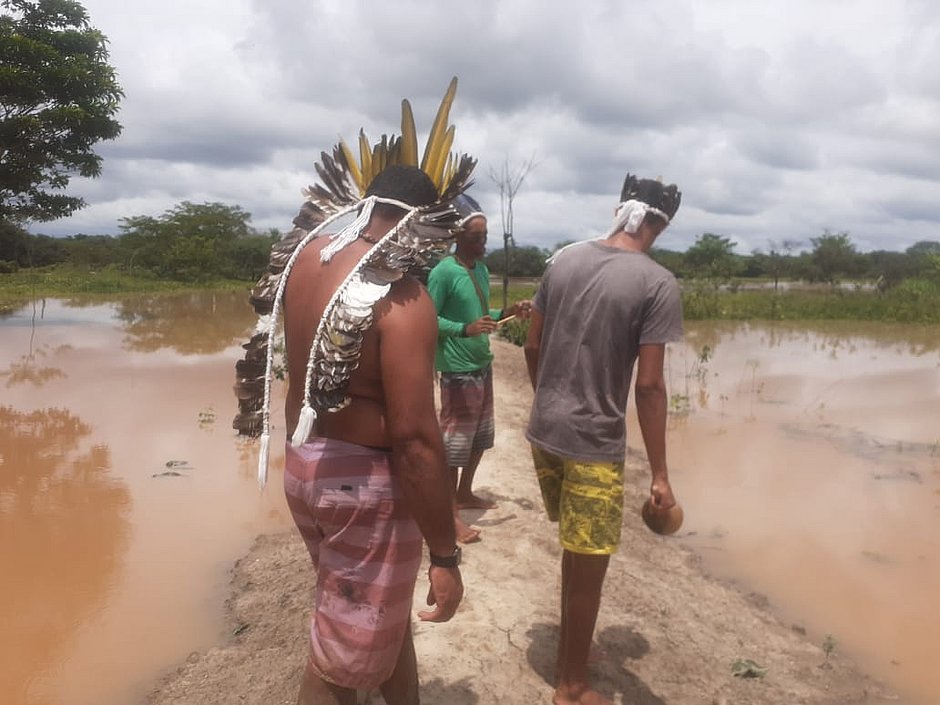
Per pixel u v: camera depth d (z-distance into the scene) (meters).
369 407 2.17
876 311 27.55
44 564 4.96
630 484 6.89
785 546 5.60
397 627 2.28
